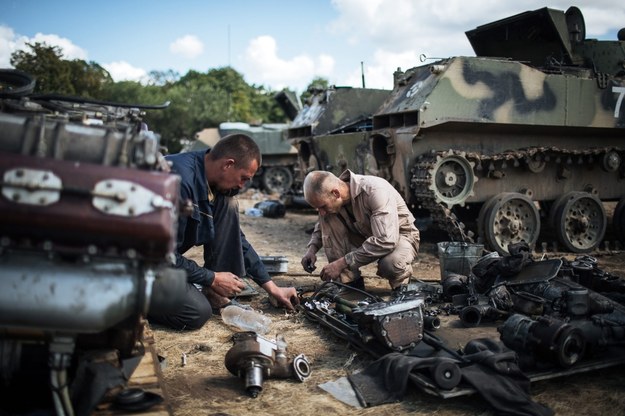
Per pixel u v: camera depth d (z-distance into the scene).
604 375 3.88
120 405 2.96
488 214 8.66
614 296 4.72
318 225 6.35
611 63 10.59
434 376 3.34
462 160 8.51
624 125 9.72
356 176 5.76
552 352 3.54
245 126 20.89
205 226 4.90
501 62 8.70
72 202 2.40
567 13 10.63
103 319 2.52
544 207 10.30
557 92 9.05
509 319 3.88
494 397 3.31
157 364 3.53
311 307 5.08
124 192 2.43
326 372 3.99
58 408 2.65
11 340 2.78
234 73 55.94
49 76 28.41
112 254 2.49
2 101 3.14
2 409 2.89
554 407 3.42
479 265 5.37
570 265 5.21
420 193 8.49
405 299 4.32
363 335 4.04
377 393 3.56
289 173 20.64
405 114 8.56
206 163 4.82
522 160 9.32
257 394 3.61
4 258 2.46
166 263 2.63
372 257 5.55
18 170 2.38
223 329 4.97
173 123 42.25
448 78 8.32
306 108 13.34
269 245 9.84
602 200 10.43
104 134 2.62
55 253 2.48
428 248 9.47
